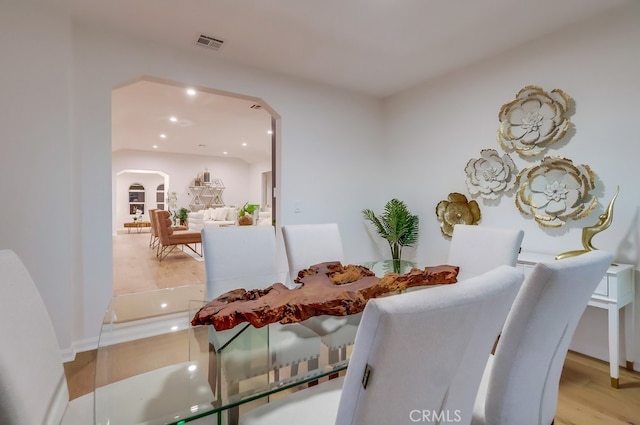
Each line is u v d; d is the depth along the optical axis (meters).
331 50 2.80
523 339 0.95
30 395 0.88
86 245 2.40
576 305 1.02
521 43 2.69
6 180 2.10
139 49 2.59
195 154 11.00
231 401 0.99
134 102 4.63
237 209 10.14
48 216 2.21
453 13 2.26
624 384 1.99
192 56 2.81
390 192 4.00
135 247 7.65
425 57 2.94
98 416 0.95
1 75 2.08
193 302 1.79
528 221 2.68
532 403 1.04
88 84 2.40
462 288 0.66
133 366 1.31
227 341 1.31
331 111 3.64
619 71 2.18
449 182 3.33
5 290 0.94
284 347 1.28
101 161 2.45
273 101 3.25
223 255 2.04
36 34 2.17
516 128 2.70
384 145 4.06
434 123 3.46
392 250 3.81
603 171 2.25
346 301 1.41
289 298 1.45
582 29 2.35
